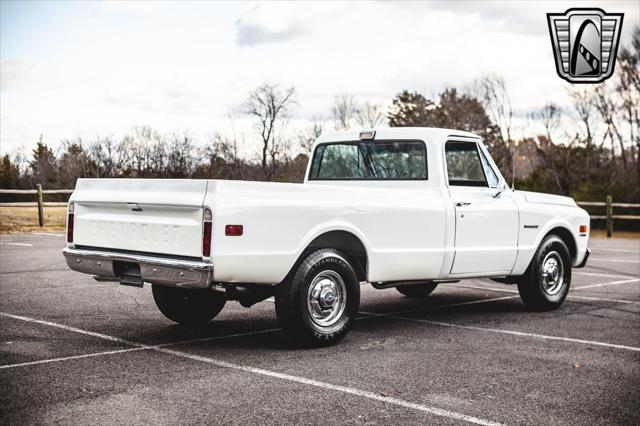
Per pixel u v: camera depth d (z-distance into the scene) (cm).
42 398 462
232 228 559
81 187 662
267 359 579
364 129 805
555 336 698
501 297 968
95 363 555
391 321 772
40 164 2900
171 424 417
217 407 450
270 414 439
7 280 1013
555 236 865
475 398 484
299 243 603
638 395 499
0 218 2177
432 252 717
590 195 2630
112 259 609
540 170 3491
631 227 2531
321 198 625
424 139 752
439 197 730
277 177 3097
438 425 428
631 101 3306
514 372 555
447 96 3756
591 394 500
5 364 548
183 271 559
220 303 716
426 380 527
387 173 777
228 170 3025
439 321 775
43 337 648
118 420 422
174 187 581
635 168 3347
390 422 431
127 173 2931
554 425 434
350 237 665
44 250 1423
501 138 3662
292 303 604
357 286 644
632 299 946
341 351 615
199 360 571
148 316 765
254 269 575
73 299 862
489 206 778
